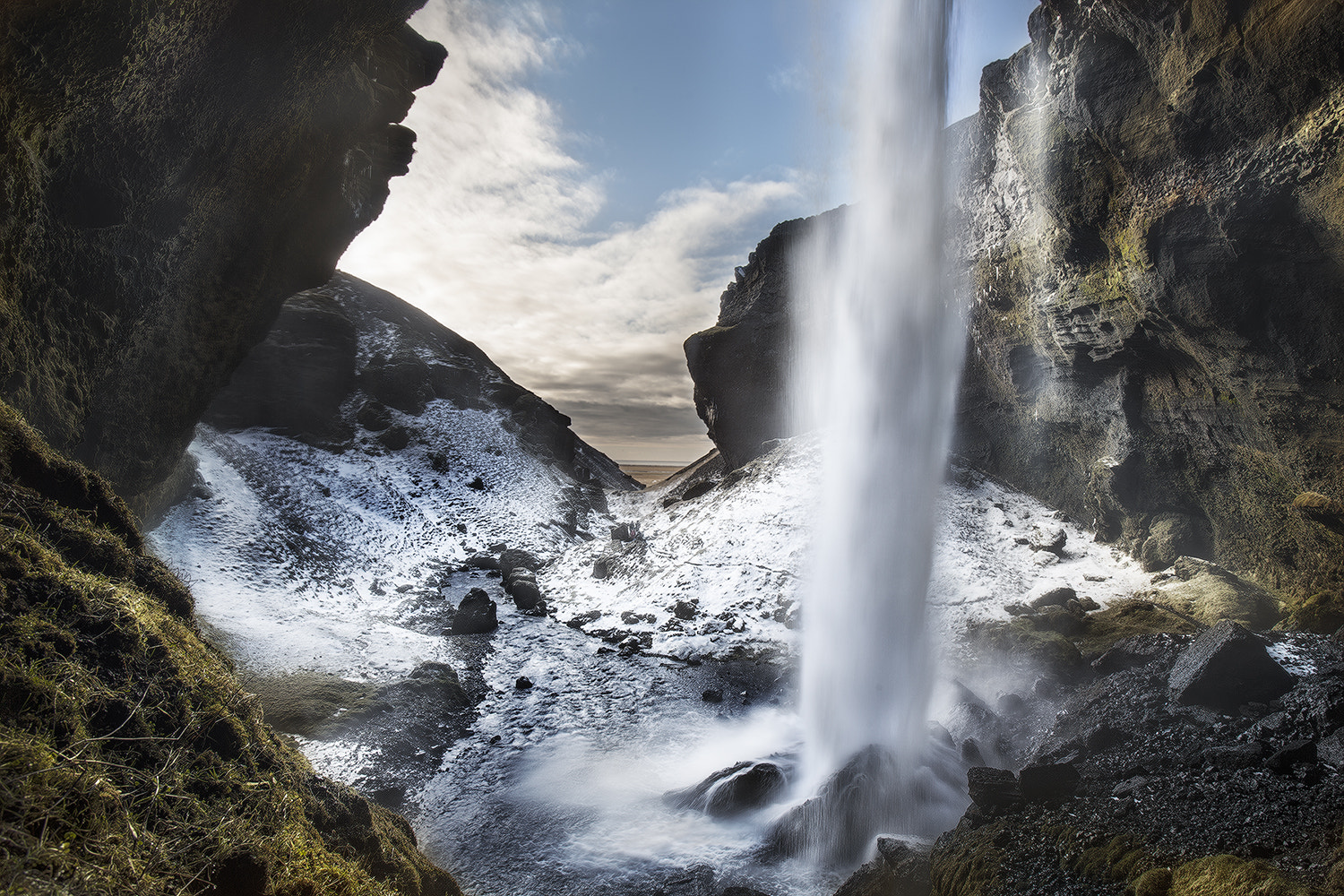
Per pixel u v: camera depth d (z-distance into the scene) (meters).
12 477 4.40
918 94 11.28
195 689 3.62
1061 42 12.53
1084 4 11.43
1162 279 11.90
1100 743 7.56
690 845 7.55
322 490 25.83
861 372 11.41
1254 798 5.71
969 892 5.01
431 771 9.67
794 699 12.61
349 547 22.11
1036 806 6.13
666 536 24.30
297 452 28.80
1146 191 11.60
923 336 11.24
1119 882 4.79
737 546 21.08
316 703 10.68
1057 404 18.84
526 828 8.05
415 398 36.84
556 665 14.85
